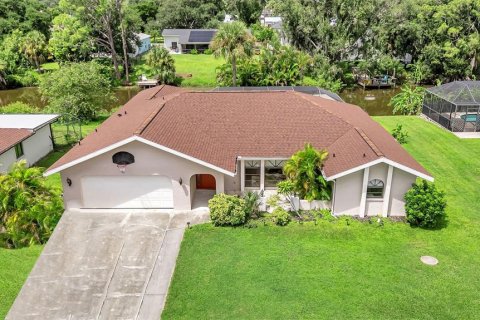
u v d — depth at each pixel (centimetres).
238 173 2436
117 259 1912
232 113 2619
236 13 10006
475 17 6228
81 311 1628
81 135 3634
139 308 1636
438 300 1655
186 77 6675
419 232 2123
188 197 2266
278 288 1709
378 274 1798
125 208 2312
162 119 2433
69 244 2017
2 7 8312
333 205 2239
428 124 3894
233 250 1958
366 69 6525
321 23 6425
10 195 2041
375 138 2428
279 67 5903
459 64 6328
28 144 2977
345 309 1603
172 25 10375
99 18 6712
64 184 2250
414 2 6600
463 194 2553
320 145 2436
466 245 2022
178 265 1858
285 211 2203
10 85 6725
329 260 1888
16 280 1789
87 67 4319
